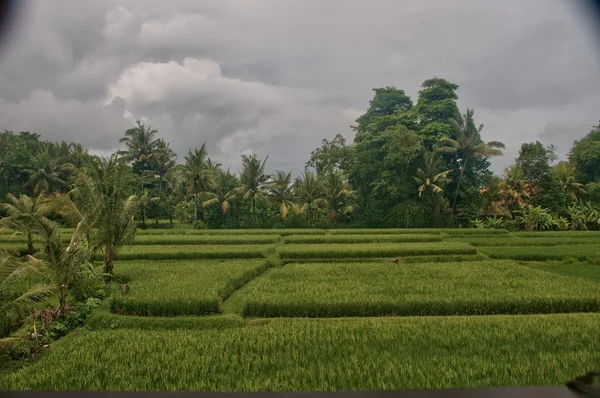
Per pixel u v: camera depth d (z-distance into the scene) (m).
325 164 60.09
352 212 49.78
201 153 46.50
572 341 10.36
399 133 46.00
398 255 26.86
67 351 9.95
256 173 47.44
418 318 13.08
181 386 8.02
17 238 31.91
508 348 9.92
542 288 16.28
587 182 54.66
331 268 21.22
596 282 18.25
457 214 48.91
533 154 51.06
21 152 51.72
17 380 8.29
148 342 10.49
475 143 46.88
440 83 52.06
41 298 12.53
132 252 25.78
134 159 55.12
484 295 15.06
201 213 50.56
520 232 41.94
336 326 11.72
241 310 14.74
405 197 46.81
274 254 27.22
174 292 15.30
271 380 8.33
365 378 8.33
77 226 17.34
